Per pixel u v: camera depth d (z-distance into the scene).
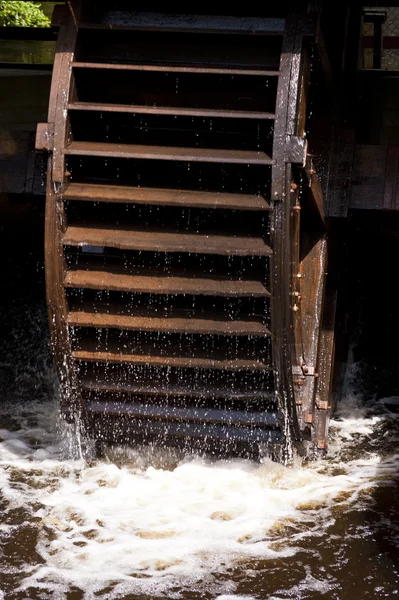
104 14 7.13
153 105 7.04
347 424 8.80
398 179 7.89
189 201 6.67
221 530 6.62
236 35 6.83
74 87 6.83
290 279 6.57
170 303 7.12
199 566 6.15
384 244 9.91
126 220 7.02
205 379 7.27
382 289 10.28
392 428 8.70
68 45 6.79
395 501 7.09
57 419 8.83
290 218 6.46
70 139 6.80
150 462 7.77
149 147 6.83
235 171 6.99
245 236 6.77
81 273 6.96
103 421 7.56
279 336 6.76
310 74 7.21
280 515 6.86
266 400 7.17
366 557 6.27
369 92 9.50
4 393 9.52
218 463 7.71
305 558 6.26
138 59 7.04
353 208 7.94
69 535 6.55
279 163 6.38
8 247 10.20
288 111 6.42
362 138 9.49
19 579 5.99
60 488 7.31
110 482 7.41
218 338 7.18
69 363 7.22
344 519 6.80
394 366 10.22
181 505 7.00
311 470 7.69
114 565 6.16
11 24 15.67
